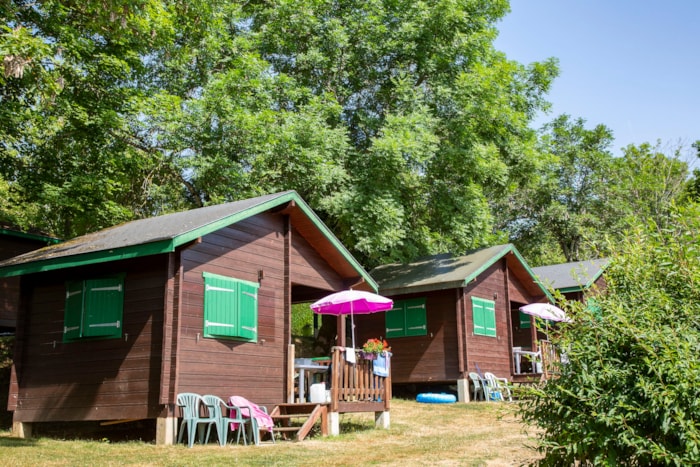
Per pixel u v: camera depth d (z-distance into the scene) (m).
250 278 13.16
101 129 18.84
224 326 12.21
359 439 11.95
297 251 14.69
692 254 6.15
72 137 19.06
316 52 23.00
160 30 19.28
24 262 12.30
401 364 20.64
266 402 12.97
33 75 11.98
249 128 19.97
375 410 13.47
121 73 19.81
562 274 26.61
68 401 12.02
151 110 19.50
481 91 22.22
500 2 25.36
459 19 23.22
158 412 11.00
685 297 6.18
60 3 16.58
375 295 14.10
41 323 12.80
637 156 38.62
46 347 12.59
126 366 11.49
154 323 11.38
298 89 22.77
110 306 11.88
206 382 11.72
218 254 12.48
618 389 5.87
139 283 11.73
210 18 21.66
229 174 20.11
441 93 22.41
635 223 7.02
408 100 22.23
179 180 22.09
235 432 12.21
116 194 21.42
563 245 40.31
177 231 11.20
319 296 16.72
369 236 19.98
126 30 14.82
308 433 12.45
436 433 13.05
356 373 13.18
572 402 6.18
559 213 37.84
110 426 13.84
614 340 6.06
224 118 20.17
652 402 5.51
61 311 12.60
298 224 14.61
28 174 19.61
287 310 13.81
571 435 6.00
